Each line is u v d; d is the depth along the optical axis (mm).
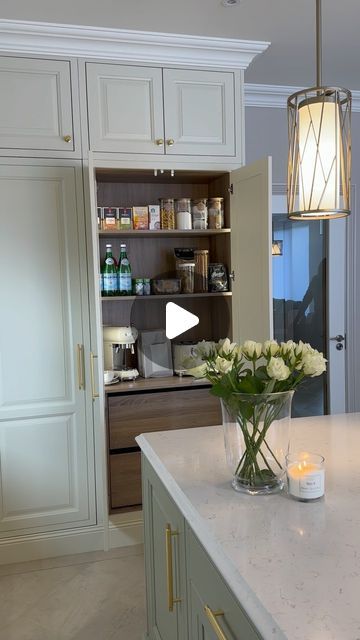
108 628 2225
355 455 1665
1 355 2717
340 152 1332
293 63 3205
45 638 2168
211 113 2918
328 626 858
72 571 2670
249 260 2803
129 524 2883
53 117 2699
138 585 2529
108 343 2979
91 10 2439
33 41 2609
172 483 1501
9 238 2693
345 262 3980
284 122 3777
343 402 4055
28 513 2799
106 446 2799
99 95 2750
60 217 2744
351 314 4023
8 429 2744
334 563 1053
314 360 1378
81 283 2785
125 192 3197
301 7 2473
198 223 3049
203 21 2592
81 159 2744
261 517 1269
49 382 2781
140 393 2863
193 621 1371
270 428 1405
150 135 2834
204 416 2947
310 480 1348
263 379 1380
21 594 2479
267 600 935
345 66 3258
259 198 2672
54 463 2811
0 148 2643
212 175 3059
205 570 1257
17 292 2719
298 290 3979
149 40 2709
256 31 2730
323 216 1442
